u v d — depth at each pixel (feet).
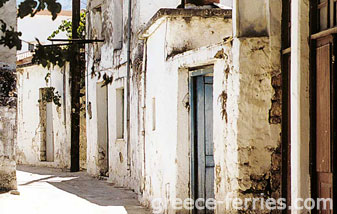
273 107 26.20
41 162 83.25
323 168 21.40
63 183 58.65
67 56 16.39
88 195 48.55
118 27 59.31
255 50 26.13
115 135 59.11
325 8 21.49
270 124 26.21
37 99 84.43
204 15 35.35
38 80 84.02
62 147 77.10
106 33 62.08
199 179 33.65
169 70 35.04
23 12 14.61
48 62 16.55
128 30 53.57
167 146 35.17
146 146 41.73
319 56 21.71
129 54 53.52
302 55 22.13
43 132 84.17
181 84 33.76
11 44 15.35
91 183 58.80
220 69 28.32
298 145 22.11
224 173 27.84
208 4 37.63
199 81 33.71
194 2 37.52
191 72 33.45
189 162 33.65
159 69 37.55
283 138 25.94
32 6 14.64
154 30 39.17
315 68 22.00
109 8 61.05
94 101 65.67
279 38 26.16
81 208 40.68
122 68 56.29
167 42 35.42
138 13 50.11
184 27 35.40
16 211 38.19
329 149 20.99
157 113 38.19
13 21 44.70
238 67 26.12
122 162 56.44
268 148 26.18
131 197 47.44
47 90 77.92
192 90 33.58
